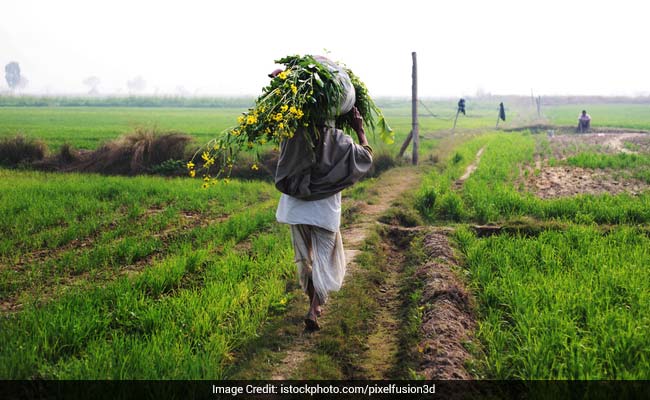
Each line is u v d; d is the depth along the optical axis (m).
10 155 16.33
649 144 22.67
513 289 5.71
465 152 18.36
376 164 15.80
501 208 10.27
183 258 7.02
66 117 40.81
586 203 10.04
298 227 5.09
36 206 10.45
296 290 6.12
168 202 11.71
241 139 4.89
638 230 8.45
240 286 6.00
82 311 5.17
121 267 7.31
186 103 78.19
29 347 4.45
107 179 13.88
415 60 16.05
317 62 4.82
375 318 5.65
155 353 4.35
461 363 4.41
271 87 4.90
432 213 10.11
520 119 44.81
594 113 56.06
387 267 7.38
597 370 4.03
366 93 5.67
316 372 4.32
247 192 12.69
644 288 5.59
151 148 15.77
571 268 6.57
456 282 6.10
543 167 16.03
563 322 4.77
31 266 7.21
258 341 4.87
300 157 4.76
